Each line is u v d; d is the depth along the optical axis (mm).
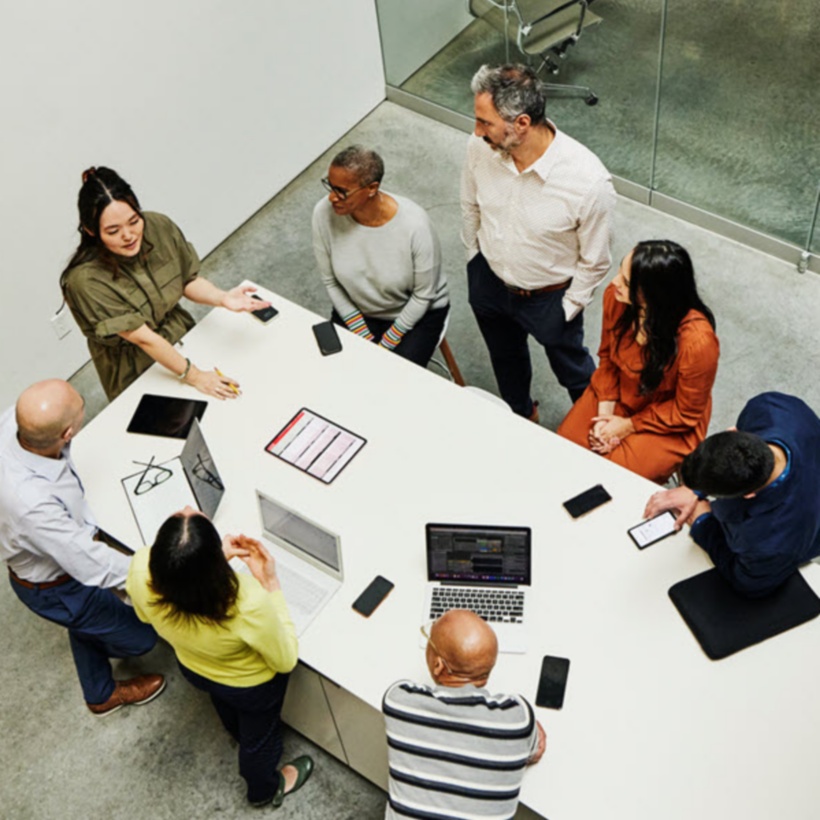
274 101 5023
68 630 3492
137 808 3449
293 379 3473
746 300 4652
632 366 3355
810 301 4609
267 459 3266
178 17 4340
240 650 2719
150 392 3484
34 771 3557
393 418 3328
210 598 2516
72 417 2936
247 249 5160
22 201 4105
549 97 5145
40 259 4281
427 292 3854
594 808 2512
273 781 3316
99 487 3252
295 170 5402
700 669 2705
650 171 5020
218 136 4832
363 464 3215
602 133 5078
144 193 4629
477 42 5203
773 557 2611
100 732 3615
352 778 3447
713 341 3129
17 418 2883
